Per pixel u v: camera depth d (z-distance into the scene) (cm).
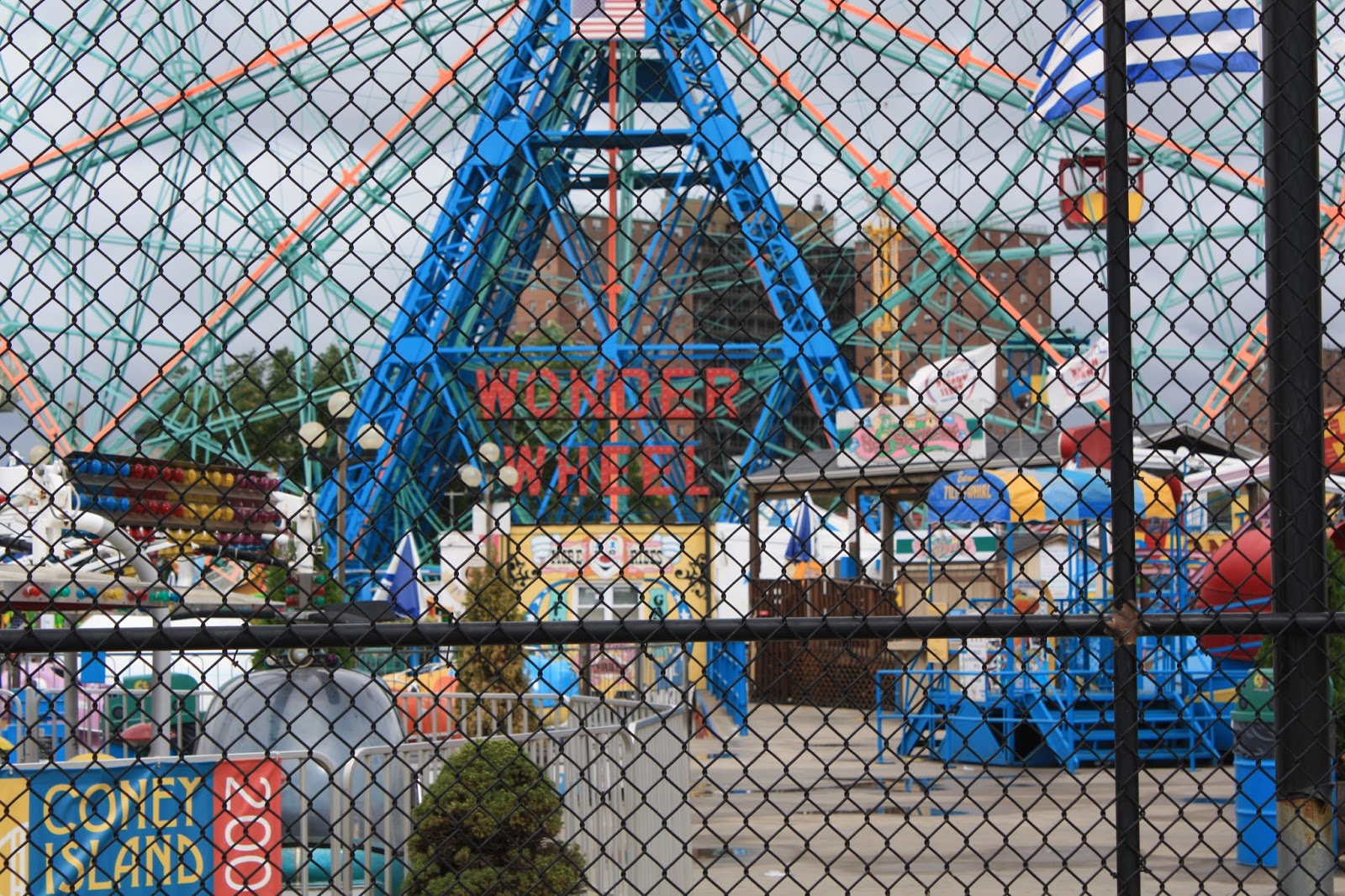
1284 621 396
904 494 2367
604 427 2558
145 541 543
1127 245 396
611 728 716
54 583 710
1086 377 1184
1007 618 390
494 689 1274
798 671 2534
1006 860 1056
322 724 902
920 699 1803
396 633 365
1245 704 1062
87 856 562
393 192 375
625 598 2583
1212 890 914
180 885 575
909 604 2228
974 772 1675
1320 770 406
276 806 588
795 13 409
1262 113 419
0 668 1050
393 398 375
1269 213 413
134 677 1189
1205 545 1548
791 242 388
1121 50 395
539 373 377
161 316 365
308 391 377
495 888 643
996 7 406
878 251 393
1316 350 409
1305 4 413
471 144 380
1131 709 393
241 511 558
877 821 1261
